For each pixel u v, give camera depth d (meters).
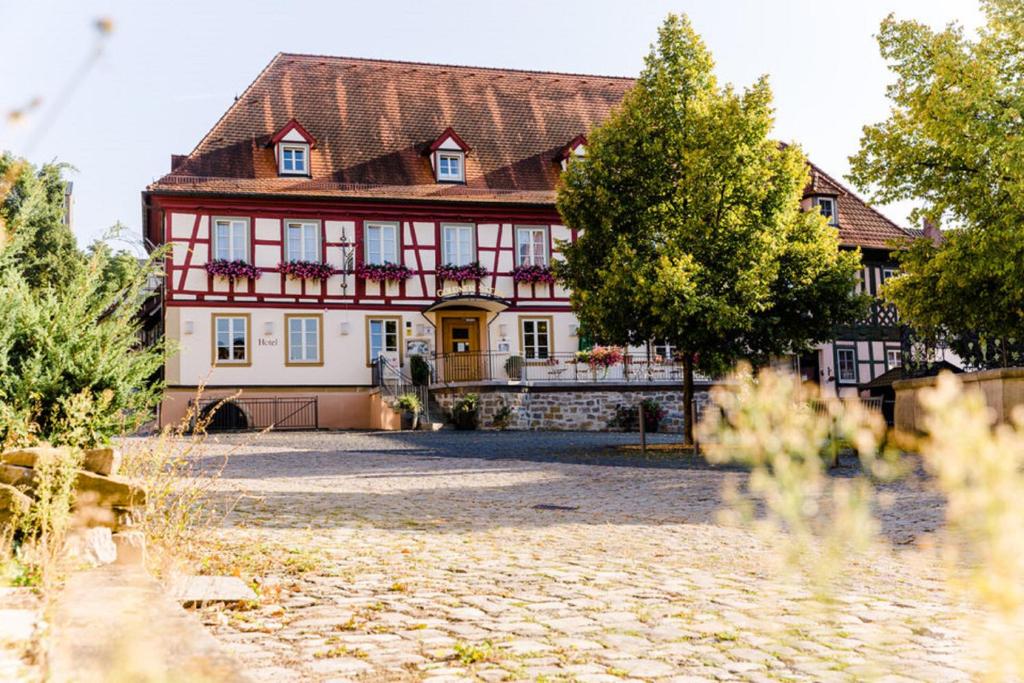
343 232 32.50
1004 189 19.20
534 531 9.15
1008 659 1.41
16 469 5.91
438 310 33.12
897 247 21.39
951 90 19.55
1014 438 1.23
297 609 5.68
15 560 5.26
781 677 4.23
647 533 9.00
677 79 21.22
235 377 31.03
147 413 8.15
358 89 36.81
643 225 20.94
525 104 38.56
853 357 36.59
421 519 9.97
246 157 32.91
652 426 30.95
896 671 4.24
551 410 30.67
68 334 7.86
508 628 5.23
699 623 5.31
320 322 31.98
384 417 30.61
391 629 5.21
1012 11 19.58
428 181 34.38
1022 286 19.00
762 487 1.84
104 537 5.81
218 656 2.16
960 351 22.53
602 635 5.06
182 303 30.72
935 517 9.32
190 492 7.46
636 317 20.36
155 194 30.66
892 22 20.50
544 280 34.03
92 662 2.09
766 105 20.27
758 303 19.64
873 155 20.95
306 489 12.80
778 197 20.34
